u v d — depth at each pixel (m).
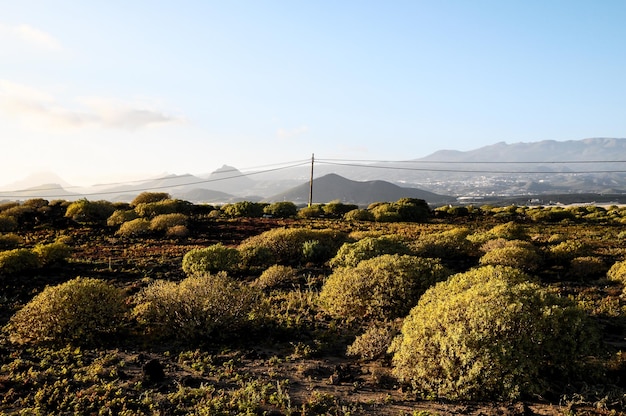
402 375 6.87
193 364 7.91
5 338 9.70
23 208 37.41
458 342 6.36
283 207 45.56
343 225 36.00
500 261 16.05
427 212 49.34
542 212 44.50
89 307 9.35
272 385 6.95
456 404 6.13
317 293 13.16
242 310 9.80
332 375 7.27
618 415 5.46
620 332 9.45
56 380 7.19
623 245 23.64
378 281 10.70
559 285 14.33
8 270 16.30
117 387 6.81
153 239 28.00
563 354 6.40
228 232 31.55
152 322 10.15
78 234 29.48
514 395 5.90
